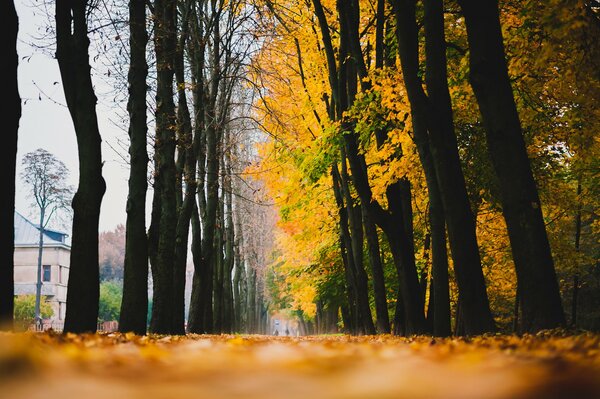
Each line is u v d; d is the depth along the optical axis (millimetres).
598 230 29406
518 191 9781
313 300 44625
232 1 25109
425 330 17438
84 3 12492
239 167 40781
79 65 12242
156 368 3080
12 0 9164
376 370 2588
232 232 43875
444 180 11930
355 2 19875
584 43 11789
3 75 9070
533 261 9641
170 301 19719
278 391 1974
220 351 4938
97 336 8398
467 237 11680
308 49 26375
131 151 15727
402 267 17734
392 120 18406
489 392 1884
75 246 11961
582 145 17938
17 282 79750
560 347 4926
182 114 22547
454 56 19188
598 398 1804
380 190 18359
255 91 27438
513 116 9930
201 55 24875
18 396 1777
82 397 1785
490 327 11445
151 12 20953
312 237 34281
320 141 22234
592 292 39219
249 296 63594
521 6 16312
